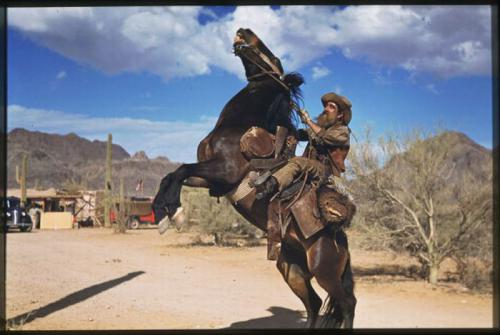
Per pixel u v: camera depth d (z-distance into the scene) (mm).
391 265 14664
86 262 16766
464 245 11688
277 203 6180
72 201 43438
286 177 6059
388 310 9195
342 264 6223
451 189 12148
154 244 23344
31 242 24781
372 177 12180
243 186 6195
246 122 6340
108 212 40812
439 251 11938
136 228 37875
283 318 8852
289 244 6492
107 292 11328
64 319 8531
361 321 8234
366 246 12422
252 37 6551
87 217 42656
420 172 12062
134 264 16312
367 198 12336
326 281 6164
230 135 6211
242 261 17031
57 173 129500
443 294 10781
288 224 6219
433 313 8992
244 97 6508
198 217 22578
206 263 16562
